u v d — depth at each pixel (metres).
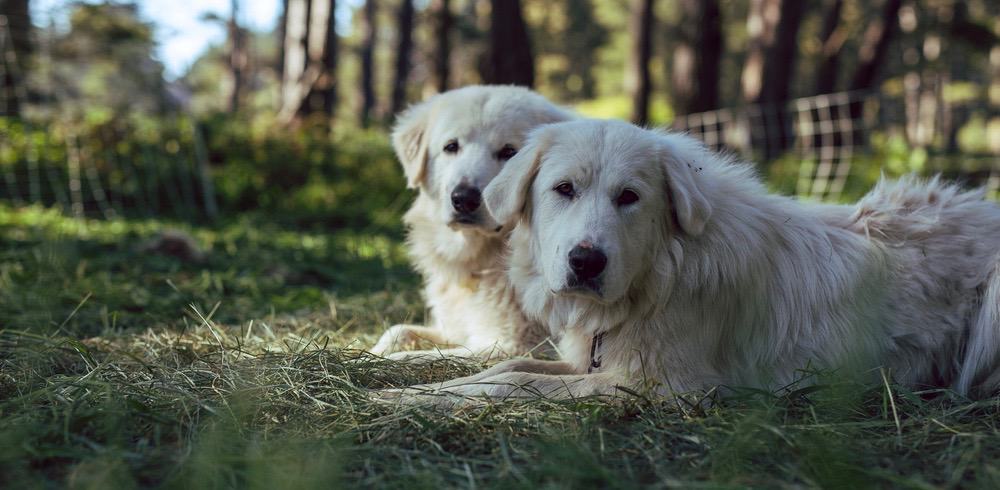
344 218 4.44
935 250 1.45
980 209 1.50
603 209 1.26
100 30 4.81
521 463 1.06
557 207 1.30
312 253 3.04
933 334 1.41
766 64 6.20
